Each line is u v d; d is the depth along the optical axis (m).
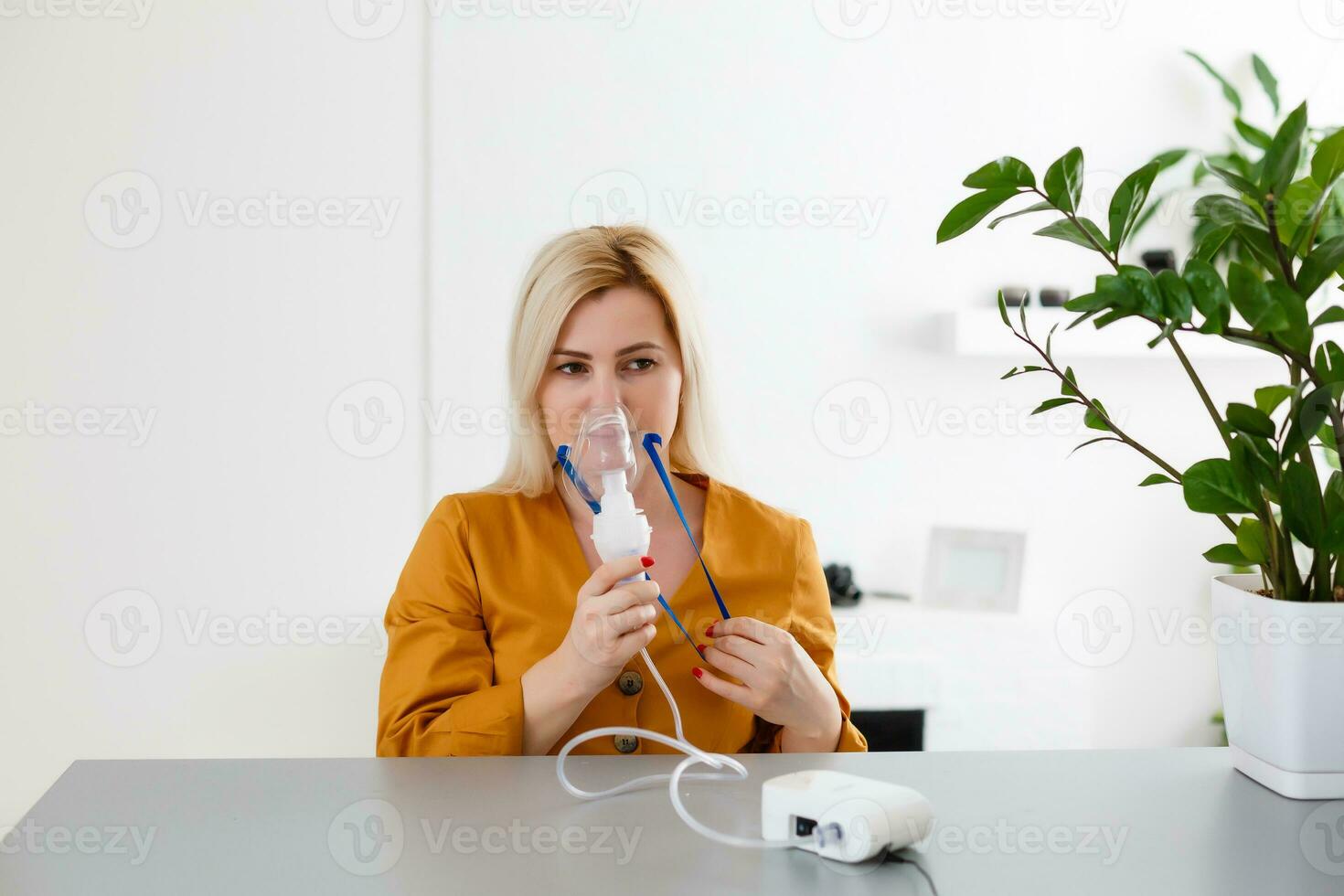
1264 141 2.74
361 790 0.91
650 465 1.36
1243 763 0.96
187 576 2.51
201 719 2.52
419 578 1.34
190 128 2.49
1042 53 2.93
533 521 1.35
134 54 2.46
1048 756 1.01
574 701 1.12
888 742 2.61
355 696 2.56
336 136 2.56
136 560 2.49
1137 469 3.00
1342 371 0.85
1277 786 0.91
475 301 2.64
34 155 2.43
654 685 1.28
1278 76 3.04
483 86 2.63
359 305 2.58
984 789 0.92
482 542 1.33
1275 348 0.86
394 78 2.58
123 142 2.46
